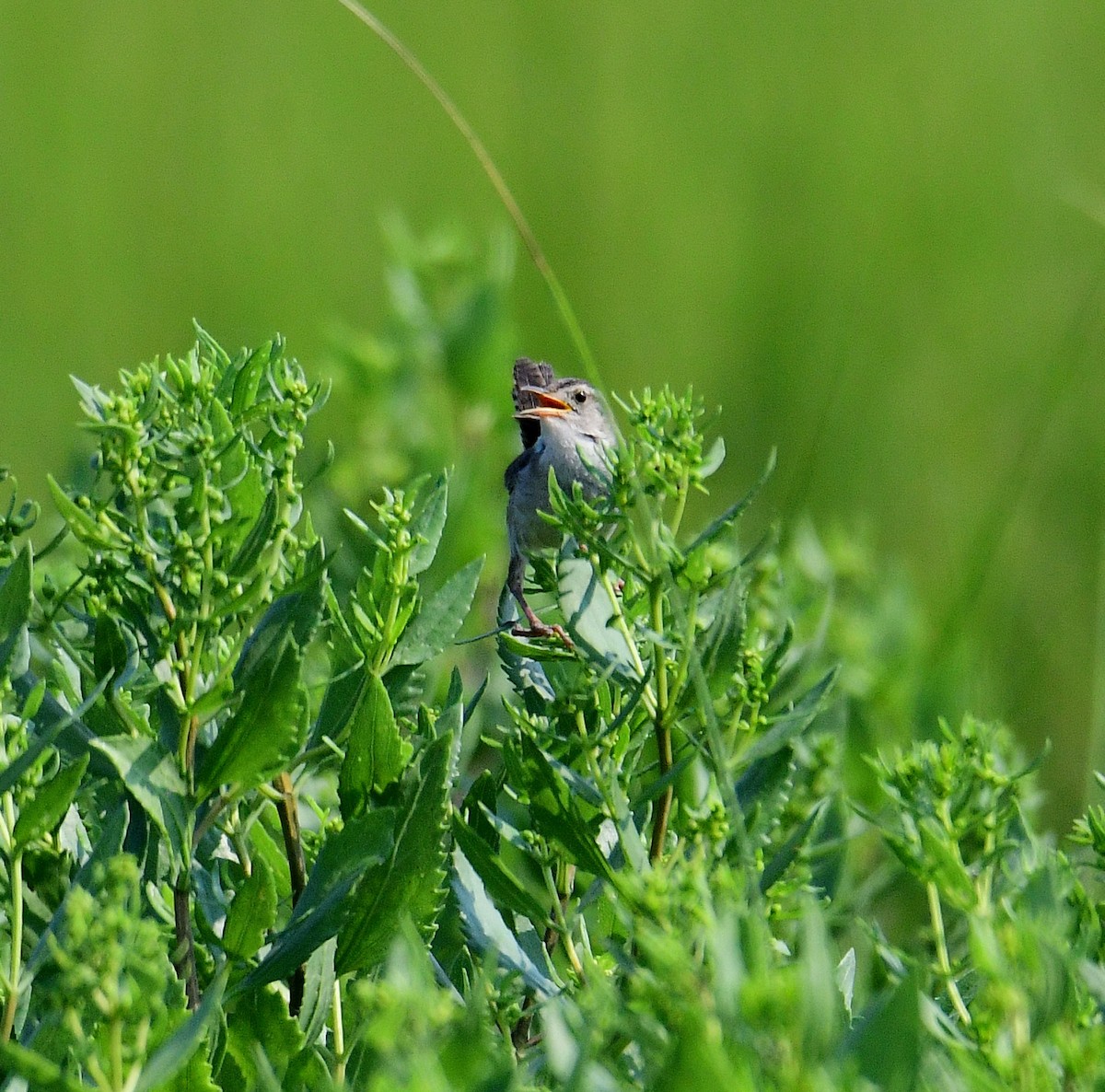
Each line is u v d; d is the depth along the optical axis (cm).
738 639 431
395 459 930
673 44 1811
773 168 1633
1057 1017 319
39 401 1365
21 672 419
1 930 391
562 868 455
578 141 1720
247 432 427
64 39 1722
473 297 1009
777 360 1438
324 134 1738
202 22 1780
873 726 779
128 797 430
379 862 392
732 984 289
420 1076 278
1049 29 1767
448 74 1775
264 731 388
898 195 1594
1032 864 410
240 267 1570
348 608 486
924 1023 309
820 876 548
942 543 1231
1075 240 1543
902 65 1753
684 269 1557
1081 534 1199
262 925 385
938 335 1458
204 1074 337
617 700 454
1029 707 1012
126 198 1622
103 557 406
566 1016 334
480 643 840
